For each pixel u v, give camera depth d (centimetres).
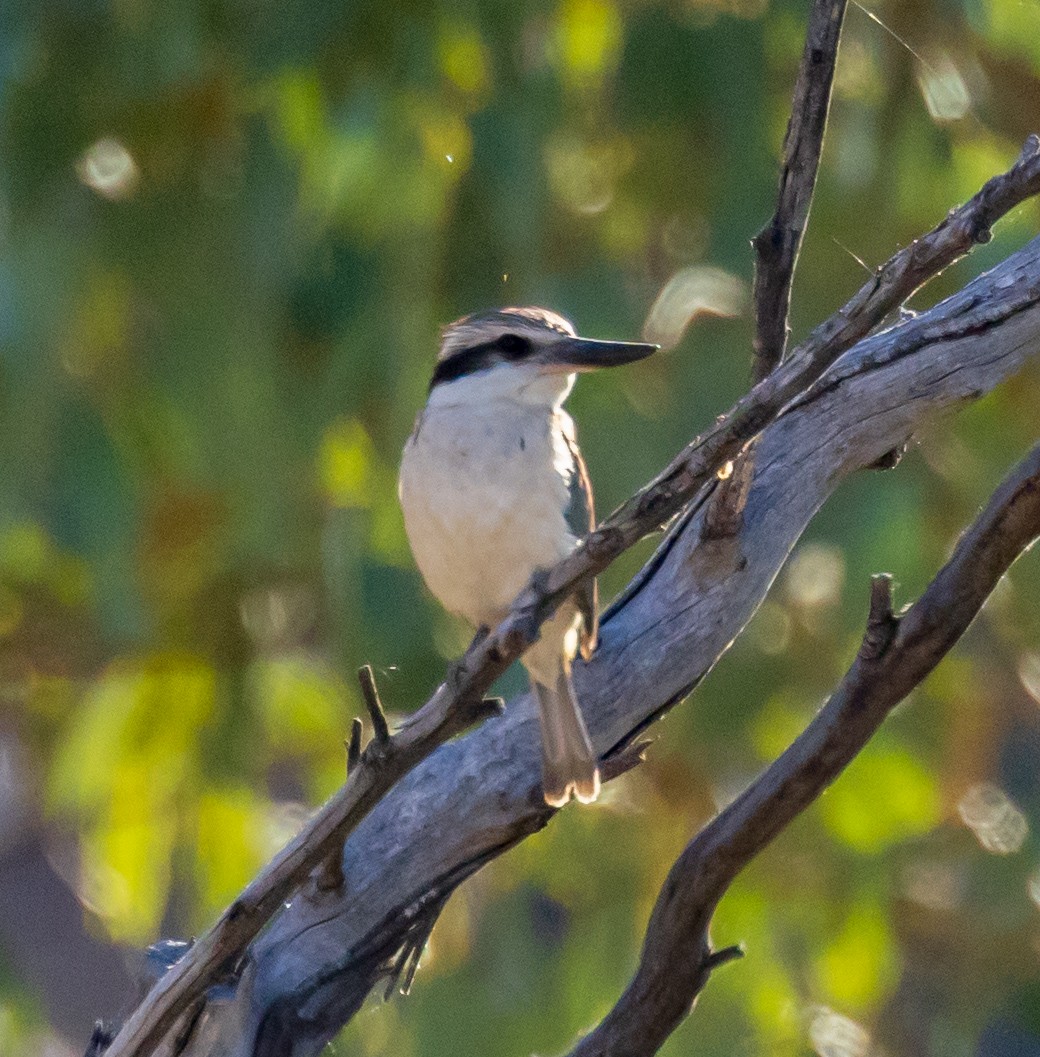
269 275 1092
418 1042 1238
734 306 1090
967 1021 1358
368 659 1102
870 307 557
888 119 1159
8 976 1252
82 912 1775
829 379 789
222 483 1127
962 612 621
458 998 1252
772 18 1101
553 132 1116
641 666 760
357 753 616
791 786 642
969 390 788
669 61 1088
